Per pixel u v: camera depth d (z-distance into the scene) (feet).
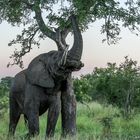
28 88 52.11
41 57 52.16
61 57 49.90
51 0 58.23
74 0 56.29
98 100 117.80
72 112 55.62
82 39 50.14
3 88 116.47
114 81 111.65
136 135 62.80
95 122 81.05
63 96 55.01
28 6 60.59
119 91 109.91
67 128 55.62
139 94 107.14
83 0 55.83
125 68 111.75
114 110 101.24
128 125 79.36
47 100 51.88
